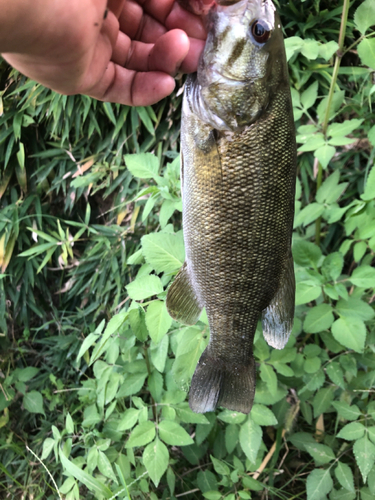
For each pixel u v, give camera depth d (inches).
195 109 10.6
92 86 10.5
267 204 10.7
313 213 16.0
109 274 25.8
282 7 19.5
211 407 12.6
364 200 13.6
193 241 11.2
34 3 7.5
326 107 15.6
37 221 27.0
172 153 20.0
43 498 21.4
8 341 28.3
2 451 24.6
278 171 10.5
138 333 12.5
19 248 26.5
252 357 12.5
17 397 26.8
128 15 11.0
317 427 18.5
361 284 13.9
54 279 29.0
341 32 14.0
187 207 11.0
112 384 16.2
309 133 15.7
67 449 14.6
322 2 19.1
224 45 10.1
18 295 27.4
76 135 24.3
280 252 11.3
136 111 22.5
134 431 14.0
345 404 14.7
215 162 10.5
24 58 8.7
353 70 17.8
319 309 14.5
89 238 26.9
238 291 11.4
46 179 27.0
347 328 13.9
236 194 10.5
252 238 10.9
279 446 17.4
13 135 25.1
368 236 14.0
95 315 26.1
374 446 13.8
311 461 18.0
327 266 14.4
